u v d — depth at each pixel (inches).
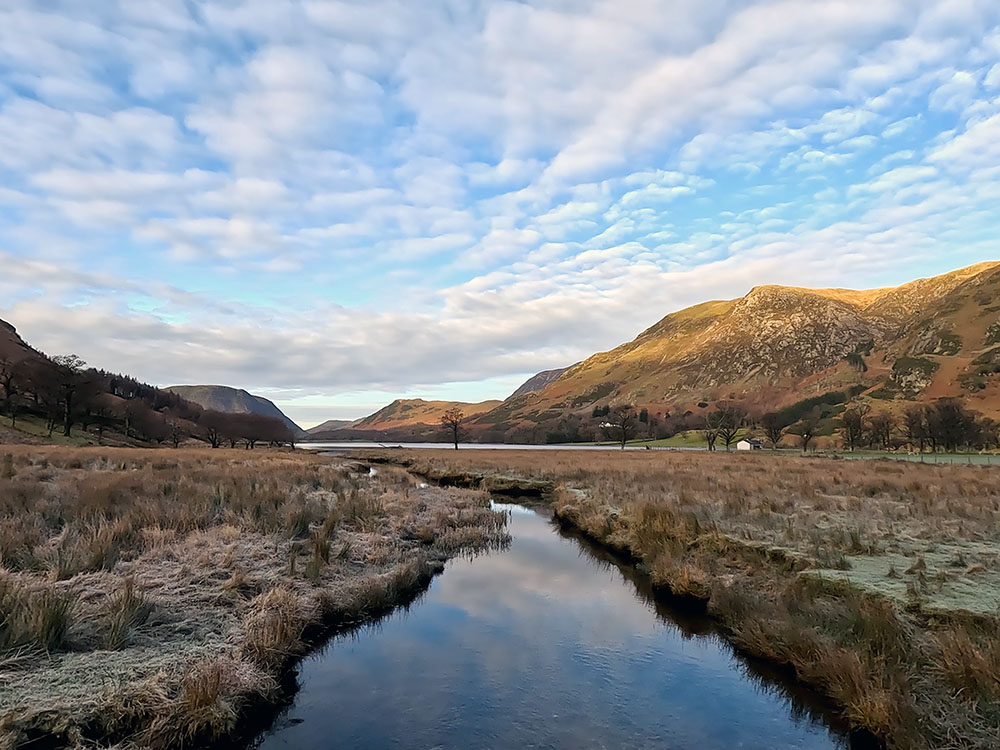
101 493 542.9
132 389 6136.8
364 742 223.0
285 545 448.5
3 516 440.8
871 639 271.7
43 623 245.4
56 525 443.5
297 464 1258.6
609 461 1636.3
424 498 850.8
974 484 812.6
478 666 296.2
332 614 353.4
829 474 1039.0
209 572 362.3
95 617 275.9
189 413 6545.3
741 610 351.3
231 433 4119.1
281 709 249.1
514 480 1190.9
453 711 248.2
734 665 299.4
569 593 428.5
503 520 704.4
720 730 234.4
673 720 242.5
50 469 852.0
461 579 466.3
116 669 233.6
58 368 3228.3
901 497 693.9
